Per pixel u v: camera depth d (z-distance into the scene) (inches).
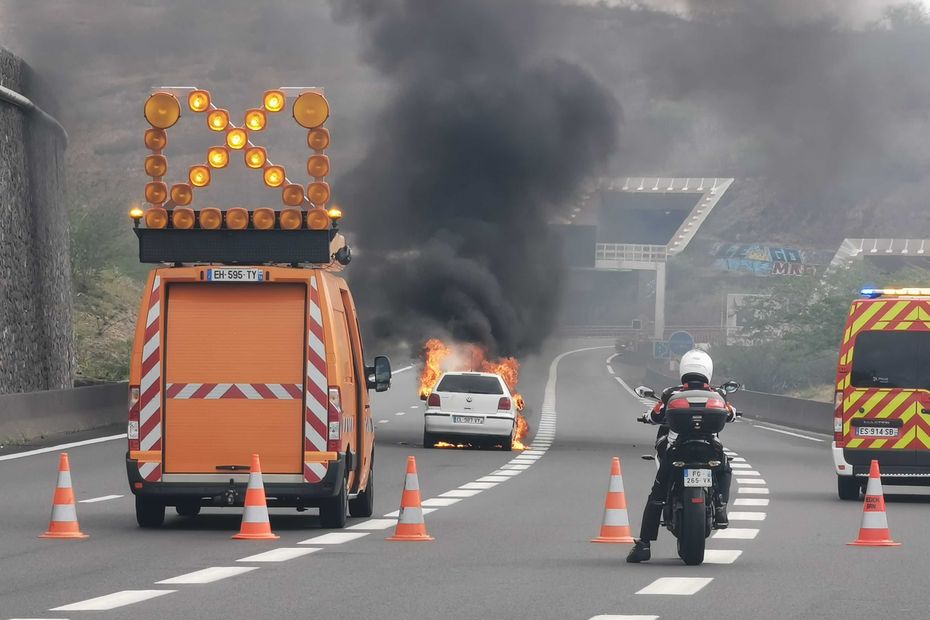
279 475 1531.7
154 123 1600.6
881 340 2038.6
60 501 1456.7
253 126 1601.9
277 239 1571.1
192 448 1536.7
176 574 1182.3
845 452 2018.9
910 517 1756.9
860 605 1035.3
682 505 1267.2
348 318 1694.1
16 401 2933.1
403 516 1465.3
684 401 1278.3
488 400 3120.1
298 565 1248.8
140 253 1571.1
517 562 1283.2
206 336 1549.0
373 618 964.6
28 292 3725.4
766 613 996.6
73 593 1070.4
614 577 1185.4
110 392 3521.2
